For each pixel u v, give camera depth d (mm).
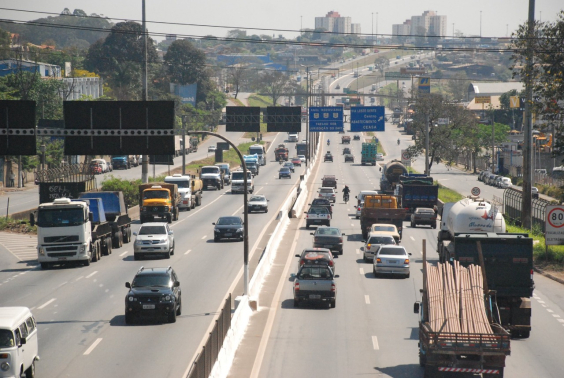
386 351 28609
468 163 189625
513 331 31328
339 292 42656
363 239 69000
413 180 92500
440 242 50938
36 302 38844
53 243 50844
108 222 60094
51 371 25312
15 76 139750
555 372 25469
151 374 24797
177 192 85500
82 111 35469
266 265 49156
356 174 161000
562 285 46594
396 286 44812
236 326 29656
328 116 96375
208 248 61594
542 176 147000
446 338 23031
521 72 58656
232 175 120188
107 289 42656
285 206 83062
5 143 34562
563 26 55750
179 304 35500
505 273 31328
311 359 27359
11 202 103062
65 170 78125
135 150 35781
